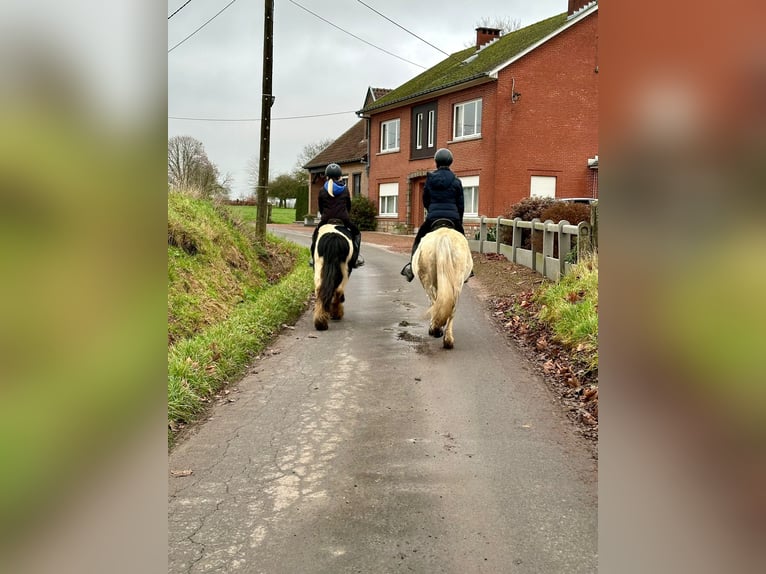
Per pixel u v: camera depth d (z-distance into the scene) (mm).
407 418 5492
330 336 8719
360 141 36031
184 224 12055
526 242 14914
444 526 3711
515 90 23625
